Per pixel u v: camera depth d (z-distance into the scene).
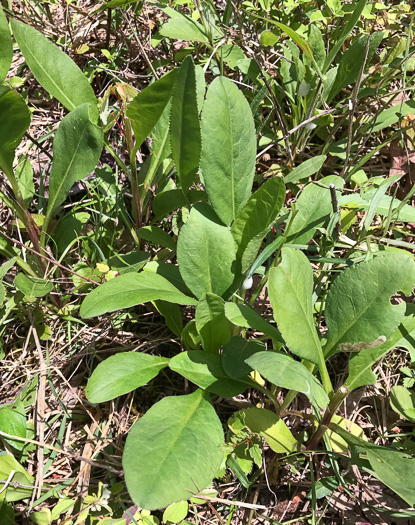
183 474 0.32
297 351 0.35
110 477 0.42
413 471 0.34
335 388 0.50
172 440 0.35
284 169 0.61
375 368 0.50
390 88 0.67
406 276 0.38
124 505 0.40
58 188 0.48
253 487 0.43
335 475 0.42
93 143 0.45
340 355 0.52
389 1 0.74
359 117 0.61
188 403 0.38
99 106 0.56
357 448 0.39
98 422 0.46
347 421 0.44
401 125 0.58
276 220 0.46
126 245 0.57
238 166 0.45
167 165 0.56
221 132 0.43
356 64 0.60
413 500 0.33
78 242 0.54
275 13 0.67
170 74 0.41
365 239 0.49
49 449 0.44
